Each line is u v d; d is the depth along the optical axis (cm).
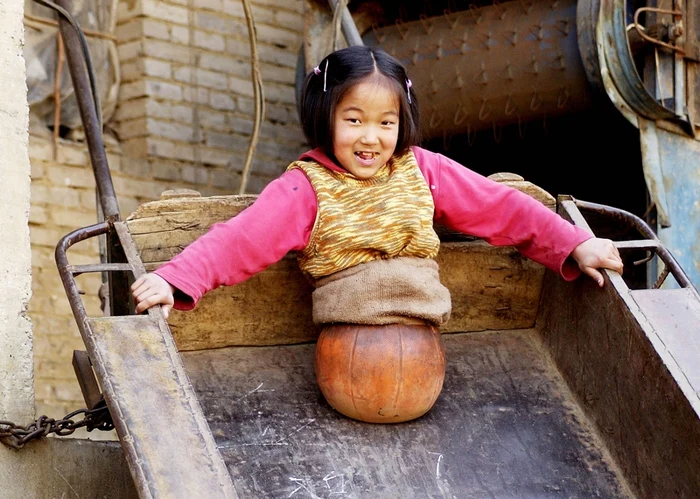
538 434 222
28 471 228
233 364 230
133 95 491
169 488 162
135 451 166
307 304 238
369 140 213
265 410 218
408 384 210
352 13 436
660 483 200
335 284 214
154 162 488
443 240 245
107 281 300
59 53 461
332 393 214
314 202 214
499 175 244
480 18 405
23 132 240
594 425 225
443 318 218
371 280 212
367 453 211
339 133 214
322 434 213
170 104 496
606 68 359
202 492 163
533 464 214
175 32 500
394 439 215
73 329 459
